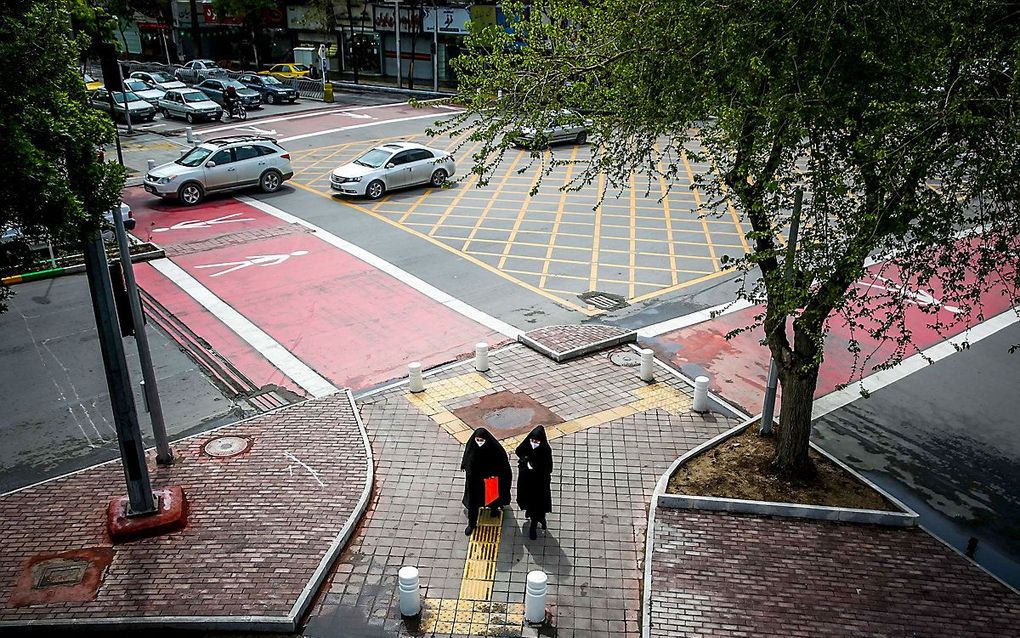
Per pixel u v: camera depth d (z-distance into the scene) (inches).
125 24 1881.2
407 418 475.2
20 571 345.1
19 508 388.8
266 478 413.7
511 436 455.5
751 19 320.2
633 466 429.4
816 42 312.8
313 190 1017.5
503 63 371.2
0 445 452.1
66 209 271.1
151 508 373.4
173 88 1514.5
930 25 302.2
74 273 701.3
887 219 288.4
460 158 1203.9
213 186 948.6
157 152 1183.6
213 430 459.2
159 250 755.4
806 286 294.2
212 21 2100.1
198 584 337.4
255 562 351.3
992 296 681.0
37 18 272.8
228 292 671.1
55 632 316.8
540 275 726.5
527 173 1124.5
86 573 343.6
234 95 1460.4
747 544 367.9
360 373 537.0
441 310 641.6
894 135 289.1
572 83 370.6
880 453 457.1
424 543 369.4
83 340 576.7
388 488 410.0
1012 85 263.3
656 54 343.3
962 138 285.3
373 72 2111.2
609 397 502.6
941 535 388.8
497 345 578.6
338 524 377.1
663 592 336.8
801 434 404.5
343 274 717.3
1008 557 374.9
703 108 334.6
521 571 351.6
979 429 483.2
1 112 260.8
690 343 589.6
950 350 584.1
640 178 1100.5
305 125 1434.5
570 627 320.8
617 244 820.0
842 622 322.3
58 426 471.5
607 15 360.8
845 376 546.6
